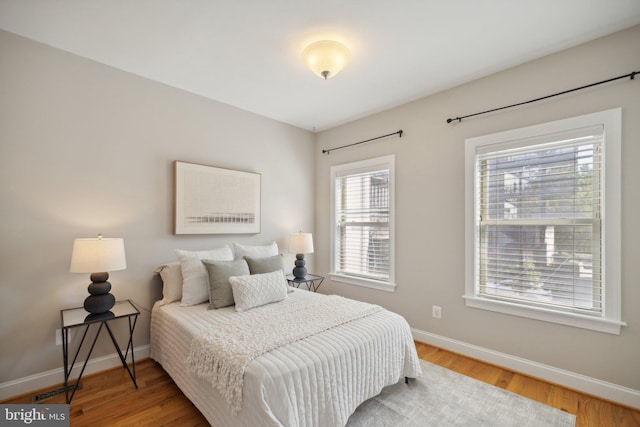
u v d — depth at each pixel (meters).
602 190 2.07
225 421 1.52
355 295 3.63
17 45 2.08
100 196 2.42
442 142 2.88
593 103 2.10
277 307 2.34
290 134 3.87
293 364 1.50
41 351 2.15
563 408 1.94
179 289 2.54
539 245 2.36
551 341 2.26
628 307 1.96
